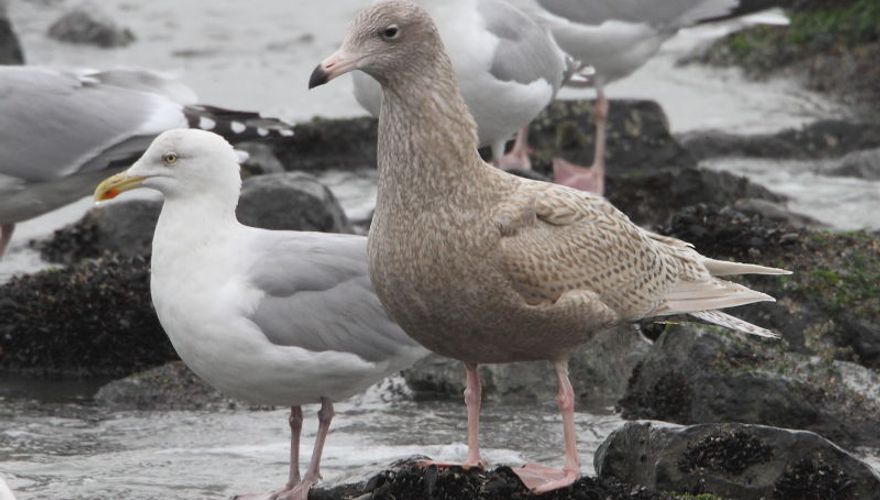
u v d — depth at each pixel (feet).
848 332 46.29
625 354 46.70
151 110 51.62
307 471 37.78
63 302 50.08
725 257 50.08
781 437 34.88
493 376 45.52
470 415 34.55
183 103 52.70
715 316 36.35
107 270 51.24
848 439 41.11
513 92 56.85
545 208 33.22
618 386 45.88
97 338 49.83
